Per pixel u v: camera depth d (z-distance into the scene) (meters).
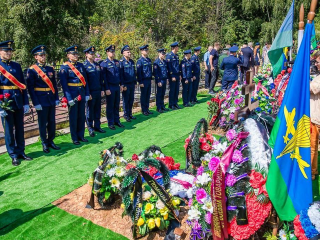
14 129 5.91
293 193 3.12
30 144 6.85
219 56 12.03
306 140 3.13
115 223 3.96
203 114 9.37
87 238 3.67
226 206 3.05
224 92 7.66
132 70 8.58
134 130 7.89
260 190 2.99
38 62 6.29
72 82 6.71
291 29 5.53
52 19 14.94
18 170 5.56
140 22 18.56
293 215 3.09
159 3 18.86
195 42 20.67
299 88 3.12
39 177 5.28
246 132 3.08
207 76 13.38
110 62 7.90
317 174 4.91
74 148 6.65
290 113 3.09
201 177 3.23
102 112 9.44
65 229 3.84
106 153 4.30
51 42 14.94
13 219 4.07
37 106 6.09
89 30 18.16
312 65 5.49
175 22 20.17
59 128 7.95
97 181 4.12
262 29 26.48
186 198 4.20
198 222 3.29
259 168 3.04
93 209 4.26
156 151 4.68
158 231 3.73
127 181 3.55
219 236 3.11
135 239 3.62
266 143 3.15
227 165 3.02
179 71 10.20
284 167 3.05
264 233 3.22
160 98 9.73
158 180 4.21
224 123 7.32
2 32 16.88
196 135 4.41
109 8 23.33
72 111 6.74
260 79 6.87
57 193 4.72
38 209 4.29
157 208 3.60
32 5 14.12
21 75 5.93
